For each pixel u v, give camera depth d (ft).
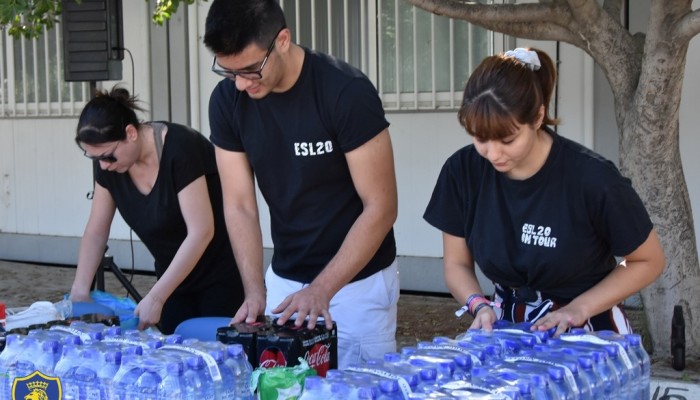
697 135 24.03
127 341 8.83
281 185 10.87
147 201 12.68
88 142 11.87
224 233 13.37
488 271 9.99
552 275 9.55
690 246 19.54
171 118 30.94
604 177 9.16
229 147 11.26
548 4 19.07
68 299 12.82
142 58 31.07
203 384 7.93
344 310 10.99
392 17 27.27
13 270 32.76
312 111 10.40
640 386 8.95
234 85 10.96
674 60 18.33
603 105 25.02
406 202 27.71
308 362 9.07
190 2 22.50
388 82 27.58
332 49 28.12
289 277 11.30
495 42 26.00
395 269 11.50
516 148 8.81
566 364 8.00
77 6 22.68
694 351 19.58
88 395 8.25
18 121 33.50
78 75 22.97
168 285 11.93
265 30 9.59
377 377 7.53
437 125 27.09
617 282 9.50
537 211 9.44
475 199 10.00
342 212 10.88
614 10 20.75
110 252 32.24
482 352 8.41
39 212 33.60
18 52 33.09
